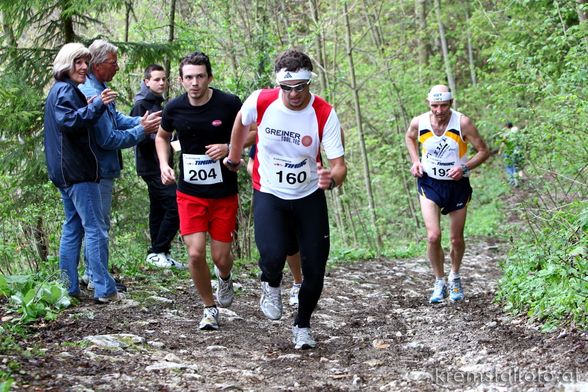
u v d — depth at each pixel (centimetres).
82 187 631
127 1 1104
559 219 746
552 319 568
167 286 782
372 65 2145
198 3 1206
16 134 848
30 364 446
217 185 575
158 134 588
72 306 640
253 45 1195
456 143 729
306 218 532
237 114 552
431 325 661
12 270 862
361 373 499
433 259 767
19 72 830
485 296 776
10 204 841
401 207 2153
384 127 2291
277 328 646
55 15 986
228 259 599
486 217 1859
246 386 452
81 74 629
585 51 984
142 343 539
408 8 2520
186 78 557
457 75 2862
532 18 1370
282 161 524
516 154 893
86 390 405
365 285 983
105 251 654
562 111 865
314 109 516
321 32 1608
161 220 898
